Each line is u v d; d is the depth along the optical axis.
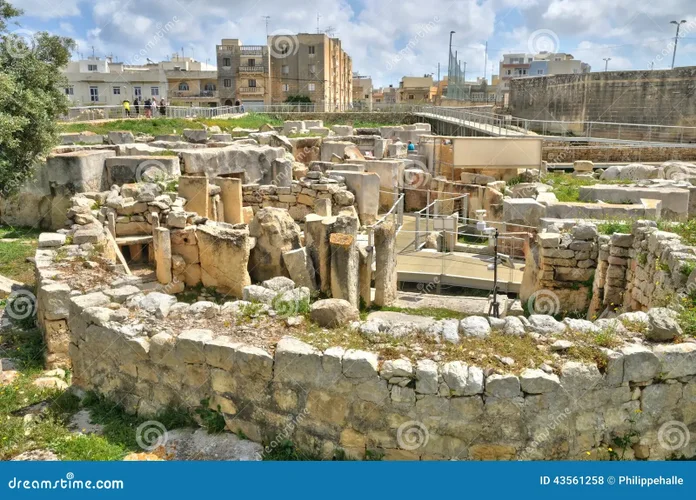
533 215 14.91
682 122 35.28
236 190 17.17
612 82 38.22
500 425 5.59
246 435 6.38
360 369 5.77
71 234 11.59
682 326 6.38
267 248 13.16
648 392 5.79
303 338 6.42
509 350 6.02
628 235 10.44
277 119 47.03
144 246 13.84
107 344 7.10
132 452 6.18
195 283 12.98
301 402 6.06
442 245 16.88
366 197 20.05
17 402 7.35
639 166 21.27
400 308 12.30
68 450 6.01
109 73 54.66
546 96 44.22
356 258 11.80
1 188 15.32
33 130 15.29
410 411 5.71
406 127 40.22
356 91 103.00
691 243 9.09
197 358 6.49
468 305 12.48
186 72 61.56
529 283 12.55
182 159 18.92
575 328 6.40
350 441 5.92
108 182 18.42
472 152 22.47
